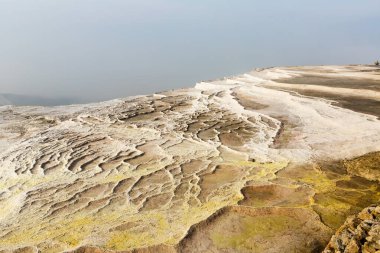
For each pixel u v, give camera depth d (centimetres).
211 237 578
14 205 766
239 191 733
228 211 657
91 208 720
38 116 1645
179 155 994
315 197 676
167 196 743
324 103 1397
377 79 1881
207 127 1269
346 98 1460
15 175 939
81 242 595
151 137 1190
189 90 2194
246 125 1259
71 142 1192
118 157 1019
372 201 647
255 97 1745
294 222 602
